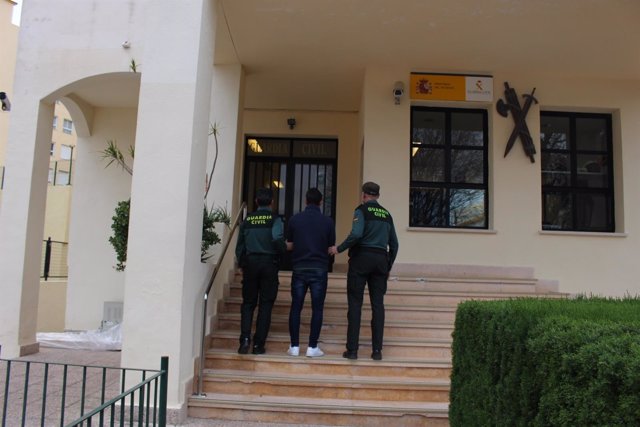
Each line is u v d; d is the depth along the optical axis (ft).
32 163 22.25
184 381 15.51
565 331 7.42
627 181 25.64
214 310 19.94
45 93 22.71
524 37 22.29
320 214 18.52
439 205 25.96
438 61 24.89
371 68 25.62
